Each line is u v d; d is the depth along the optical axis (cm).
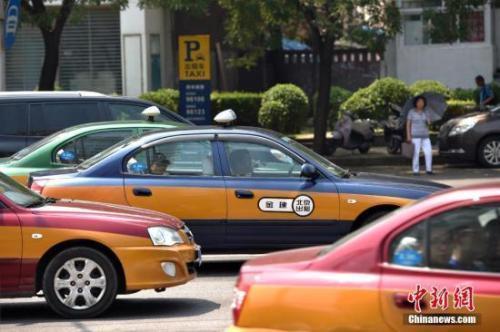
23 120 3775
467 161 6162
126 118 3850
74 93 3897
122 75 8144
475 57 8281
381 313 1377
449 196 1437
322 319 1388
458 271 1390
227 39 7069
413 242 1410
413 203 1477
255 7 5931
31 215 2253
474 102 7188
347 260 1416
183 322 2283
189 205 2783
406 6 8325
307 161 2823
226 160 2820
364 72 8556
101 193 2786
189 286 2758
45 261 2267
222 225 2791
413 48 8381
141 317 2341
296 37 7269
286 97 7256
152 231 2288
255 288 1419
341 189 2794
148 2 6041
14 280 2242
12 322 2316
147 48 8100
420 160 6328
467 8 6166
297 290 1402
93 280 2278
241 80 8669
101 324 2259
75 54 8194
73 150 3272
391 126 6525
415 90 7250
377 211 2803
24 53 8175
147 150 2831
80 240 2259
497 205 1407
